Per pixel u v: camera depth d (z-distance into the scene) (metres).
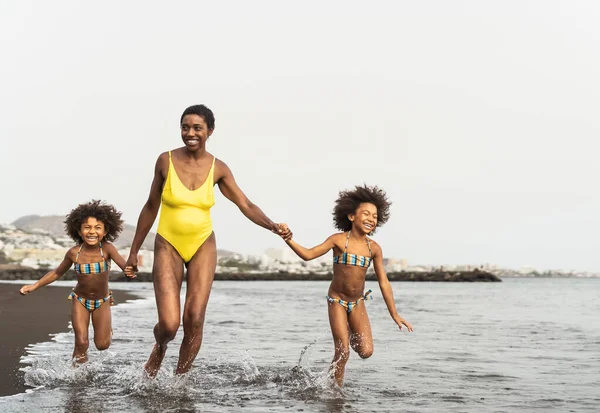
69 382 6.45
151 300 21.03
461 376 7.23
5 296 18.64
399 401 5.89
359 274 6.98
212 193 6.50
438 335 11.59
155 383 6.40
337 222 7.21
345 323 6.94
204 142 6.55
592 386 6.67
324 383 6.63
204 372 7.17
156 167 6.63
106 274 7.39
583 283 83.38
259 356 8.51
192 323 6.24
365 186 7.22
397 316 7.16
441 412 5.46
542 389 6.49
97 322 7.37
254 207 6.87
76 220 7.26
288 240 6.87
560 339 10.98
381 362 8.23
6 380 6.45
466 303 24.64
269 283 64.75
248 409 5.46
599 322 14.88
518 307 21.78
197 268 6.44
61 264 7.46
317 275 83.75
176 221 6.37
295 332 11.58
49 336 9.70
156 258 6.41
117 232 7.47
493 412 5.48
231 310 17.95
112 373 6.93
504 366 7.96
